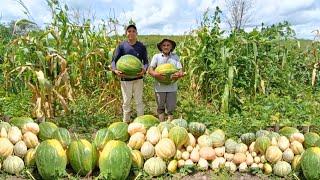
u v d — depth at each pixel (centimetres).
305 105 1092
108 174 668
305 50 1625
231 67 1138
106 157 672
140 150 741
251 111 1046
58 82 1033
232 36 1286
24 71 1052
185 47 1417
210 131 850
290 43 1527
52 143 684
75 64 1152
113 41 1263
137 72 946
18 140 728
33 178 688
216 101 1212
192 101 1226
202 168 739
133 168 721
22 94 1116
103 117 1051
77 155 693
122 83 982
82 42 1195
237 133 885
